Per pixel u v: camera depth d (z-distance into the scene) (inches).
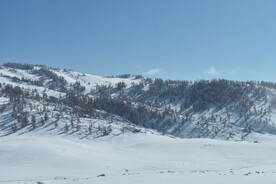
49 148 3811.5
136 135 5807.1
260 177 1389.0
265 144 4758.9
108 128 6210.6
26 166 3053.6
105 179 1523.1
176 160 3890.3
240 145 4685.0
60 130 5925.2
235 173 1723.7
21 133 5792.3
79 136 5639.8
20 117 6363.2
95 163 3125.0
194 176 1508.4
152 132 7239.2
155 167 2906.0
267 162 3668.8
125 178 1525.6
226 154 4249.5
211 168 2942.9
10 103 7632.9
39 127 6077.8
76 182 1476.4
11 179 2252.7
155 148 4680.1
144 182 1327.5
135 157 4136.3
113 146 5032.0
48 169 2886.3
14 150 3735.2
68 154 3715.6
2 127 6072.8
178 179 1382.9
